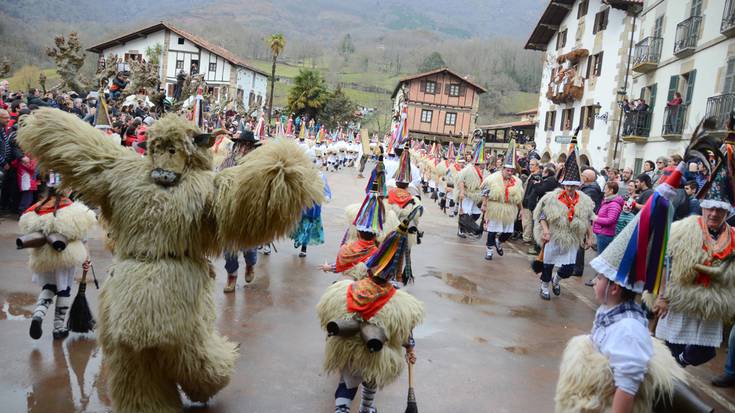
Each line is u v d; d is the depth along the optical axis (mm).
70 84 24609
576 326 8055
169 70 56312
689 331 5867
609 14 30547
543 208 9352
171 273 4102
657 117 23422
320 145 35281
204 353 4422
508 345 6969
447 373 5906
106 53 56594
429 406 5148
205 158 4293
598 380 3348
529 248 14219
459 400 5324
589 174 12117
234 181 4059
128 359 4219
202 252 4387
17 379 4906
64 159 4203
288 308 7434
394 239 4375
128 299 3982
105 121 7906
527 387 5773
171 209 4074
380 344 4109
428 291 9078
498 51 124625
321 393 5176
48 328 6074
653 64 23906
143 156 4352
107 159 4273
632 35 28656
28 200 11180
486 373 6016
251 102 63750
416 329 7164
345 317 4320
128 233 4152
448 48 141125
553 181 14008
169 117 4246
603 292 3490
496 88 113750
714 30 19234
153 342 3990
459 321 7691
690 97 20547
